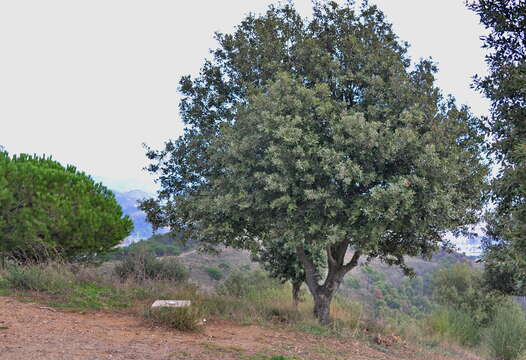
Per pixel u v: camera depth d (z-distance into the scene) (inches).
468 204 389.1
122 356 199.2
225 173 403.5
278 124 352.2
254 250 463.5
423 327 557.0
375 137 335.6
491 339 500.1
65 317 272.4
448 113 393.4
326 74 417.4
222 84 495.2
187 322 287.4
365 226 357.4
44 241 446.9
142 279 491.2
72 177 506.6
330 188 348.2
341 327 412.8
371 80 395.5
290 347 281.9
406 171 367.9
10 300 297.9
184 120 500.1
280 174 362.0
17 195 447.2
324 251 555.8
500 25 270.7
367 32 446.0
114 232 519.2
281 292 690.2
